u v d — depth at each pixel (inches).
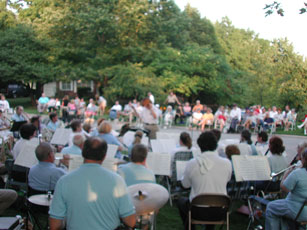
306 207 151.5
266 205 176.1
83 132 292.8
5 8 1035.3
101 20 943.0
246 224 199.2
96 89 1106.7
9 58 975.6
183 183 167.2
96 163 108.6
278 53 741.3
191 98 1132.5
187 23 1116.5
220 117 655.8
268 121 621.0
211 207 151.3
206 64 991.6
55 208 104.0
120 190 106.7
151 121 361.4
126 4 986.1
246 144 251.8
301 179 150.6
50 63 1019.9
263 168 193.9
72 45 1022.4
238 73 1092.5
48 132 336.2
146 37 1068.5
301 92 673.0
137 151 159.9
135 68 920.9
